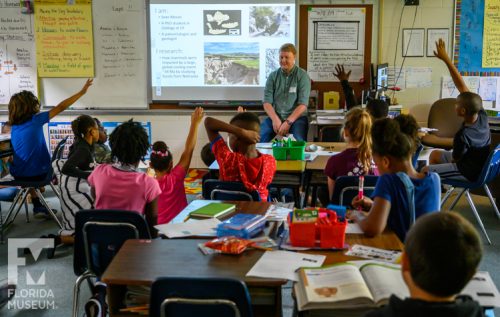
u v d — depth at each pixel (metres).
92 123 3.91
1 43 6.52
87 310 2.51
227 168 3.12
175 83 6.52
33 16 6.47
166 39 6.45
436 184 2.25
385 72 6.08
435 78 6.46
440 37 6.38
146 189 2.76
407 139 2.28
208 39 6.43
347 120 3.16
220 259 1.95
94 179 2.80
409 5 6.30
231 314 1.70
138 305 1.99
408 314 1.20
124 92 6.58
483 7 6.32
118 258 1.97
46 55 6.53
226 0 6.36
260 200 3.07
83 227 2.45
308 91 6.04
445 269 1.17
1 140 4.90
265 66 6.45
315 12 6.36
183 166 3.25
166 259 1.95
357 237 2.16
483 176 4.18
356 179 2.96
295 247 2.06
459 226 1.22
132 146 2.75
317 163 3.87
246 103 6.50
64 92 6.60
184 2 6.38
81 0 6.43
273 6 6.34
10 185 4.45
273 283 1.76
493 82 6.44
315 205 4.33
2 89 6.59
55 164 4.04
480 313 1.22
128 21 6.45
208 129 3.19
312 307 1.60
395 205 2.18
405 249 1.26
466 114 4.24
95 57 6.53
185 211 2.56
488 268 3.67
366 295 1.60
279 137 5.66
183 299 1.67
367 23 6.37
